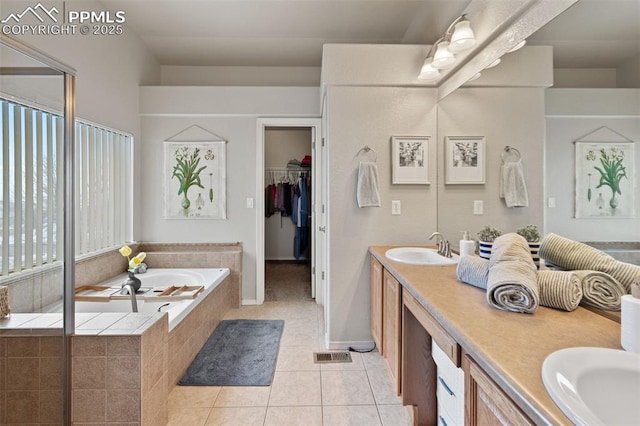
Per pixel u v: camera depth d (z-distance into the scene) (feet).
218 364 7.54
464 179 7.09
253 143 11.77
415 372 5.43
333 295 8.36
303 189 18.81
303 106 11.67
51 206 4.72
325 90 8.84
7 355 4.68
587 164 3.63
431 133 8.37
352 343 8.41
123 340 4.72
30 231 4.75
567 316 3.36
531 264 3.78
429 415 5.44
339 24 9.73
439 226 8.29
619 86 3.13
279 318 10.54
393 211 8.40
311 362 7.70
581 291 3.54
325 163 9.17
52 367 4.71
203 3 8.83
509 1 5.22
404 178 8.36
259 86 12.48
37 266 4.70
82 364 4.73
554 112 4.28
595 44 3.50
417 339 5.43
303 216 18.81
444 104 7.98
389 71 8.24
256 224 11.87
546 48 4.44
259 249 11.90
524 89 4.98
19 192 4.83
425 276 5.22
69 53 7.94
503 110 5.62
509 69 5.40
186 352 7.38
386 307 6.73
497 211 5.84
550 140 4.39
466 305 3.76
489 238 6.02
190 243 11.75
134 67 10.78
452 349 3.43
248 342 8.72
